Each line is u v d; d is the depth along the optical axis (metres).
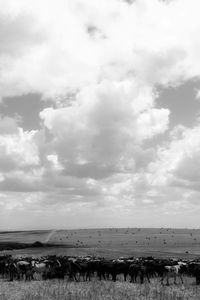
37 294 25.59
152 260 39.34
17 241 180.38
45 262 38.91
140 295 25.70
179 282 34.38
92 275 40.28
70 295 24.97
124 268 35.84
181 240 166.12
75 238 196.25
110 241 164.38
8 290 28.30
